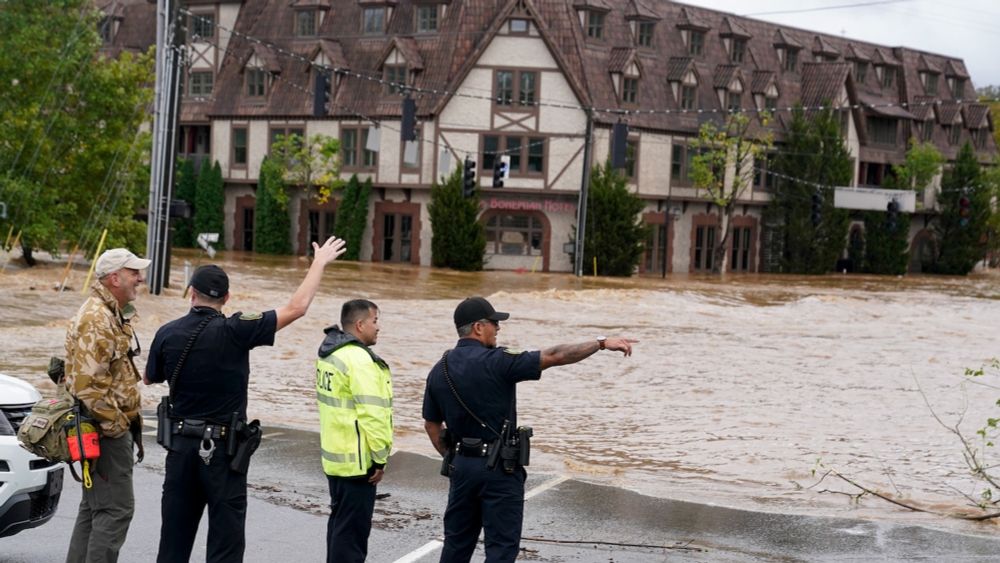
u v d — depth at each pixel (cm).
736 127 7012
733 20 7506
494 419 923
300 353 2695
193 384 885
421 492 1348
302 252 6700
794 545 1164
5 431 976
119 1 7688
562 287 5194
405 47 6325
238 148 6881
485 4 6412
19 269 4478
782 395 2420
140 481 1340
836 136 7438
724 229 7244
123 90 4569
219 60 7069
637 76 6525
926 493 1515
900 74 8700
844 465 1691
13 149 4434
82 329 887
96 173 4591
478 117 6250
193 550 1091
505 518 920
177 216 3722
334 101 6500
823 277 7238
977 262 9369
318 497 1308
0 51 4412
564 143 6278
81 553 937
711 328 3841
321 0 6694
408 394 2256
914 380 2705
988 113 9388
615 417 2089
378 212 6469
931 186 8638
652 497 1365
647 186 6662
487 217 6328
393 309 3862
